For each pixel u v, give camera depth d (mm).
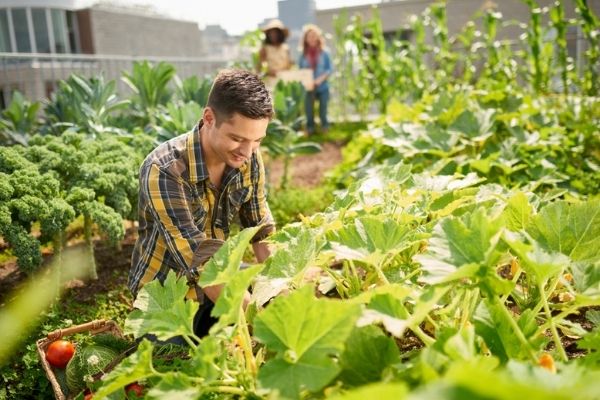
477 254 1530
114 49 17422
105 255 4316
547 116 5648
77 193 3367
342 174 5590
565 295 2389
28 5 14828
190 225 2264
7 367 2861
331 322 1346
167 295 1844
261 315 1373
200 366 1449
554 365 1441
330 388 1439
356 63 12195
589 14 6742
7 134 5191
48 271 3922
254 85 2076
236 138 2109
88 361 2279
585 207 1839
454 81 10289
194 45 21984
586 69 7414
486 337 1587
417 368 1326
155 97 5812
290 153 5809
